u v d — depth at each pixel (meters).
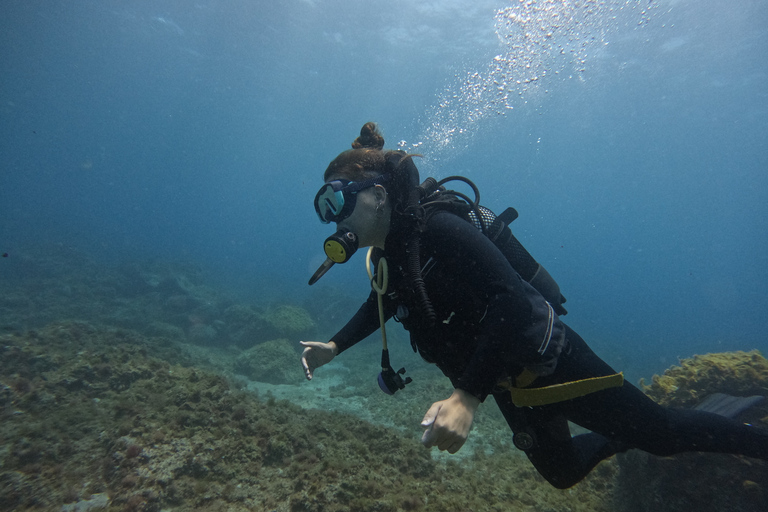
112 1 25.78
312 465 3.13
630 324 35.53
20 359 4.30
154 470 2.81
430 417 1.06
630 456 3.39
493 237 1.66
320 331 14.26
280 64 33.78
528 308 1.26
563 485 2.05
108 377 4.01
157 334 10.18
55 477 2.75
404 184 1.49
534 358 1.30
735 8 19.84
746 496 2.64
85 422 3.31
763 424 2.92
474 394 1.12
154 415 3.34
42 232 28.80
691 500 2.88
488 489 3.44
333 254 1.49
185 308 12.91
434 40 27.27
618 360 16.55
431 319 1.19
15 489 2.59
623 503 3.38
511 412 1.77
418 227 1.37
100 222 52.47
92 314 11.29
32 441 2.98
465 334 1.48
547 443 1.85
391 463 3.52
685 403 3.50
